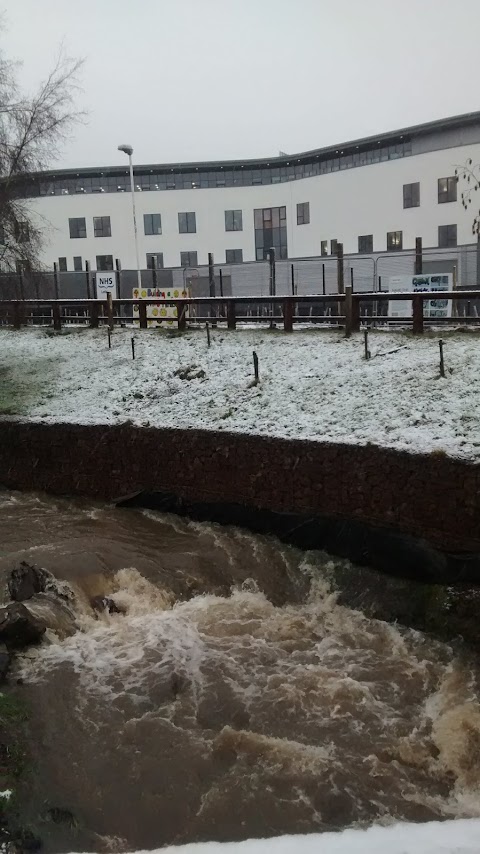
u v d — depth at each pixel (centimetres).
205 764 547
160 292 1941
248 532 999
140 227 3766
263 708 622
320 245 3444
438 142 3055
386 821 494
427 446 833
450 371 1042
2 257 1795
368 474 868
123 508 1128
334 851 330
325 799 514
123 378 1382
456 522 792
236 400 1149
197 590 863
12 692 623
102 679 654
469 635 726
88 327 1827
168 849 347
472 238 2978
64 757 551
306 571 896
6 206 1719
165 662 687
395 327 1473
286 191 3566
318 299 1398
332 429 957
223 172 3803
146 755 557
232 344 1434
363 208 3269
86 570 866
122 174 3828
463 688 655
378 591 834
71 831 475
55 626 733
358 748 574
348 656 718
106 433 1149
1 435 1255
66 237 3794
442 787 535
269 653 717
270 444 966
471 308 2047
